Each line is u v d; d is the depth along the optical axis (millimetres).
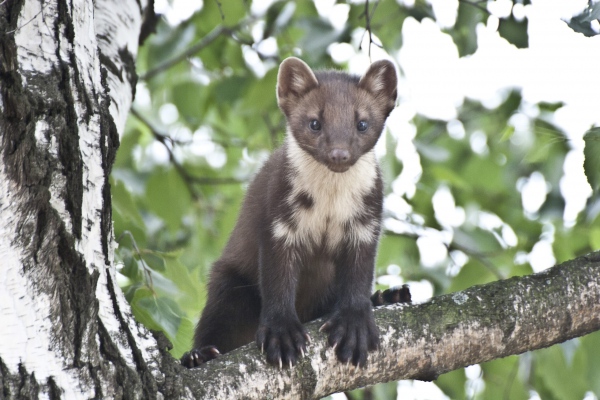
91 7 7223
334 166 10539
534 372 13711
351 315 8438
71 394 6160
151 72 15633
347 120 11055
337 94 11359
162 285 10039
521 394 13289
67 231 6371
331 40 13547
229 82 15898
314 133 11086
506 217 16094
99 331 6465
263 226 10773
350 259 10836
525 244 14641
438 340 8047
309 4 15547
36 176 6289
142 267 10234
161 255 10969
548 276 8422
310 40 13555
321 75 12031
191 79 16797
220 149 18453
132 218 12391
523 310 8164
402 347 8055
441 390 13773
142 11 10844
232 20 15258
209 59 16469
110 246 6875
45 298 6234
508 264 14508
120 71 9562
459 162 16594
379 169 11414
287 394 7688
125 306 6855
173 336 9211
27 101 6320
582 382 12484
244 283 11594
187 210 15727
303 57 15125
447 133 16703
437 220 15141
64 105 6551
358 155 10883
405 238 14945
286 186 10852
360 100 11414
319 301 11750
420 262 14875
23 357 6098
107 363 6402
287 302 10406
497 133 16406
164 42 14773
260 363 7621
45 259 6277
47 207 6316
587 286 8359
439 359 8070
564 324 8242
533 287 8312
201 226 16141
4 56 6312
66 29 6789
